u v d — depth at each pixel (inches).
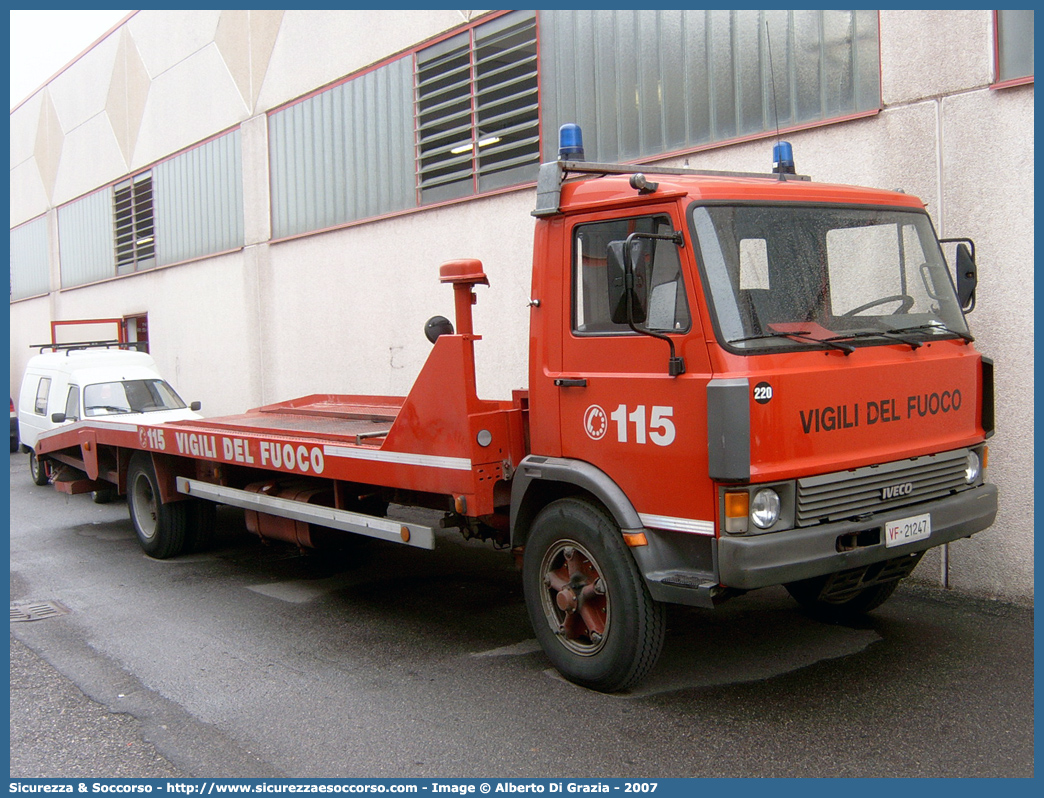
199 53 592.4
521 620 233.6
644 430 165.3
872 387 166.2
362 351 462.6
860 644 201.8
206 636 228.1
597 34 337.4
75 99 789.2
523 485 189.5
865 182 254.8
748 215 165.9
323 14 476.1
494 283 378.0
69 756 161.6
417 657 207.2
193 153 612.7
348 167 468.8
